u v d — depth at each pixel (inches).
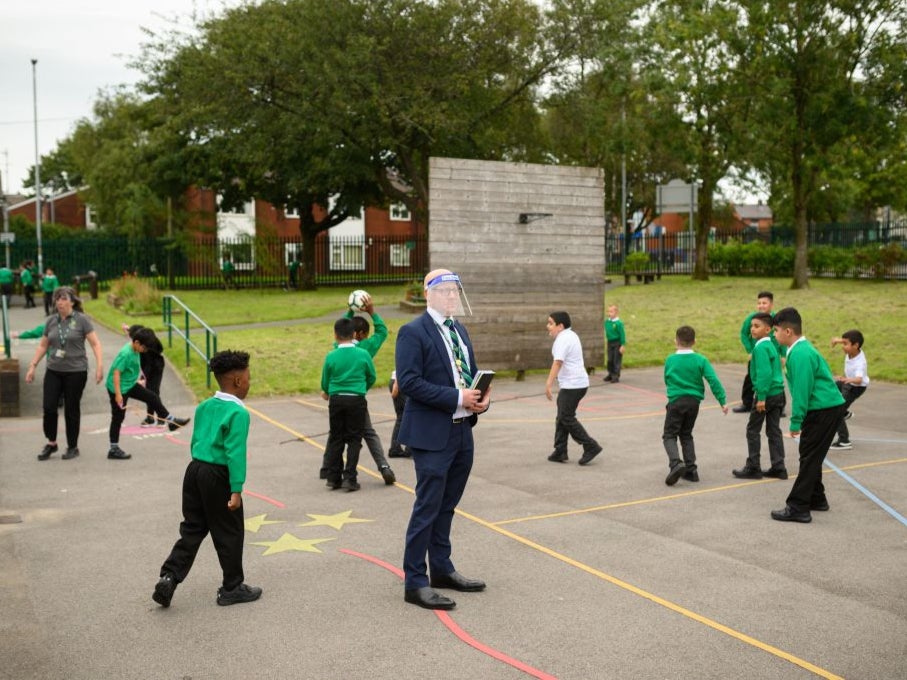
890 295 1005.8
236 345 722.2
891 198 1830.7
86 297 1379.2
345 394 320.8
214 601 214.2
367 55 981.2
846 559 243.0
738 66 1078.4
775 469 342.6
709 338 775.7
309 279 1505.9
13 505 306.3
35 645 187.2
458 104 1054.4
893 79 1018.7
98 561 245.3
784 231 1497.3
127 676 172.1
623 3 1065.5
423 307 982.4
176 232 1529.3
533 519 285.1
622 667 174.7
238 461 203.9
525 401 542.9
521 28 1047.0
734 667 174.4
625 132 1212.5
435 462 208.4
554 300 638.5
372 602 212.5
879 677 169.9
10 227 1881.2
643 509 297.3
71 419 385.4
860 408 502.9
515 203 621.3
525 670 173.8
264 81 1071.0
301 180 1289.4
